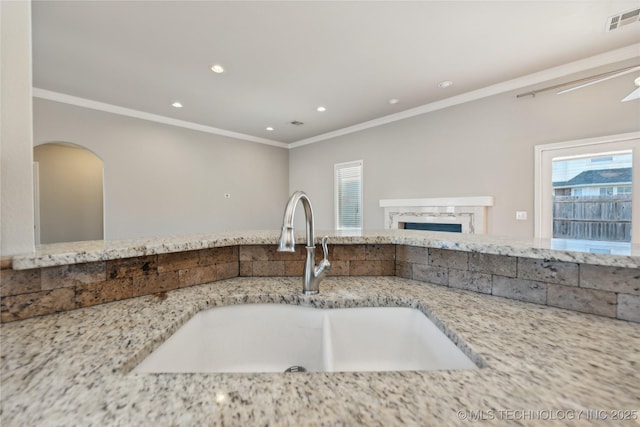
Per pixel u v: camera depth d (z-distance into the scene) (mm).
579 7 2160
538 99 3279
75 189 5332
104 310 861
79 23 2322
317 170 6023
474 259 1052
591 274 818
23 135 852
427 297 988
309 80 3383
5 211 818
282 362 1010
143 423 399
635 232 2723
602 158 2898
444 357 765
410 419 404
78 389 472
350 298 998
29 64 873
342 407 431
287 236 882
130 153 4375
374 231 1589
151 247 982
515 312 843
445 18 2283
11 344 634
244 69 3105
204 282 1156
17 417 406
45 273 812
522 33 2488
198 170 5156
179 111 4426
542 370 531
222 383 492
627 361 565
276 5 2127
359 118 4812
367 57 2875
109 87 3545
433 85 3547
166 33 2463
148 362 654
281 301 1026
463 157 3910
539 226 3297
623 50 2746
